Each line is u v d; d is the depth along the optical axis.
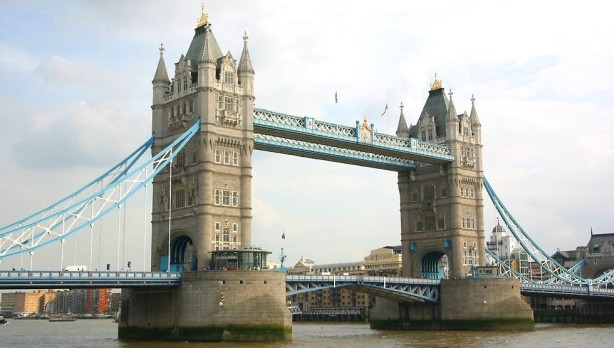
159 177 108.62
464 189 141.50
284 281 97.44
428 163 141.00
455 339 102.81
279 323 91.81
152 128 110.19
